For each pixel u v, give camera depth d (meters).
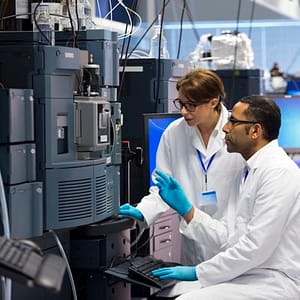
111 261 2.79
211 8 7.02
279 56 7.55
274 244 2.47
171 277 2.60
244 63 4.96
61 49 2.39
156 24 4.13
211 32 7.05
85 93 2.53
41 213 2.35
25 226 2.27
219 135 2.88
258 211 2.48
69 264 2.65
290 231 2.50
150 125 3.06
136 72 3.34
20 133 2.25
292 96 4.46
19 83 2.38
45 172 2.38
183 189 2.95
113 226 2.70
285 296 2.48
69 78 2.47
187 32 5.74
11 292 2.25
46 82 2.36
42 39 2.43
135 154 3.06
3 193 2.12
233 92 4.79
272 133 2.59
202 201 2.89
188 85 2.78
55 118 2.39
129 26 3.79
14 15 2.67
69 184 2.44
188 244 2.96
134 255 2.95
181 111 2.85
